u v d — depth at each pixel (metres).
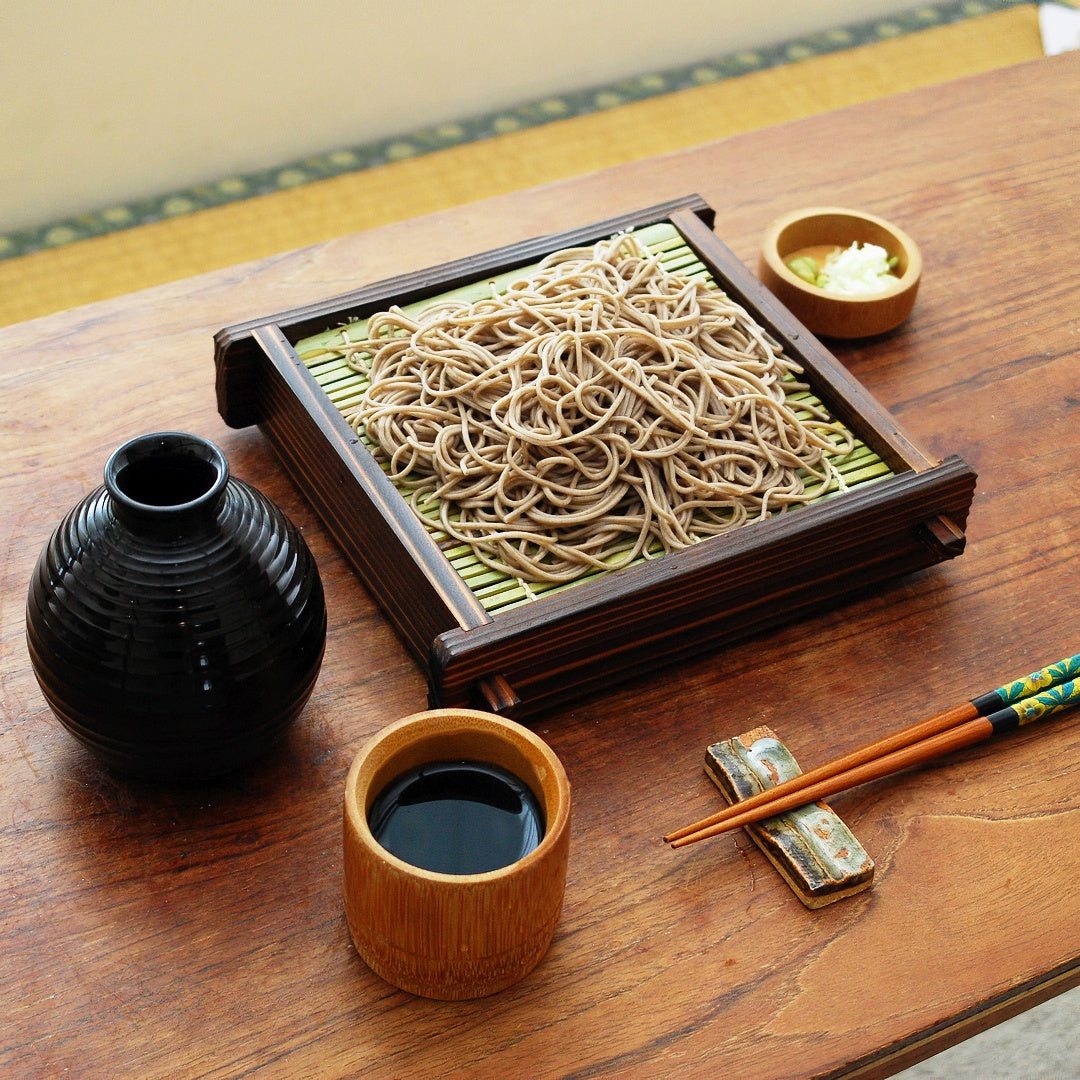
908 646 1.04
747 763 0.98
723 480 1.04
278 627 0.93
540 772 0.90
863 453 1.06
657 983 0.93
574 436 1.03
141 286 1.51
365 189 1.66
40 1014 0.91
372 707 1.01
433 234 1.22
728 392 1.06
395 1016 0.92
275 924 0.94
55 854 0.95
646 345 1.06
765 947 0.94
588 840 0.97
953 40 1.95
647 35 1.86
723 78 1.90
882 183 1.27
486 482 1.02
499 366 1.04
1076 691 1.00
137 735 0.92
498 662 0.97
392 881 0.87
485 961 0.90
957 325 1.19
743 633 1.03
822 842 0.95
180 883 0.95
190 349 1.15
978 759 1.00
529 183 1.67
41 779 0.97
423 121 1.78
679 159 1.28
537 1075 0.90
